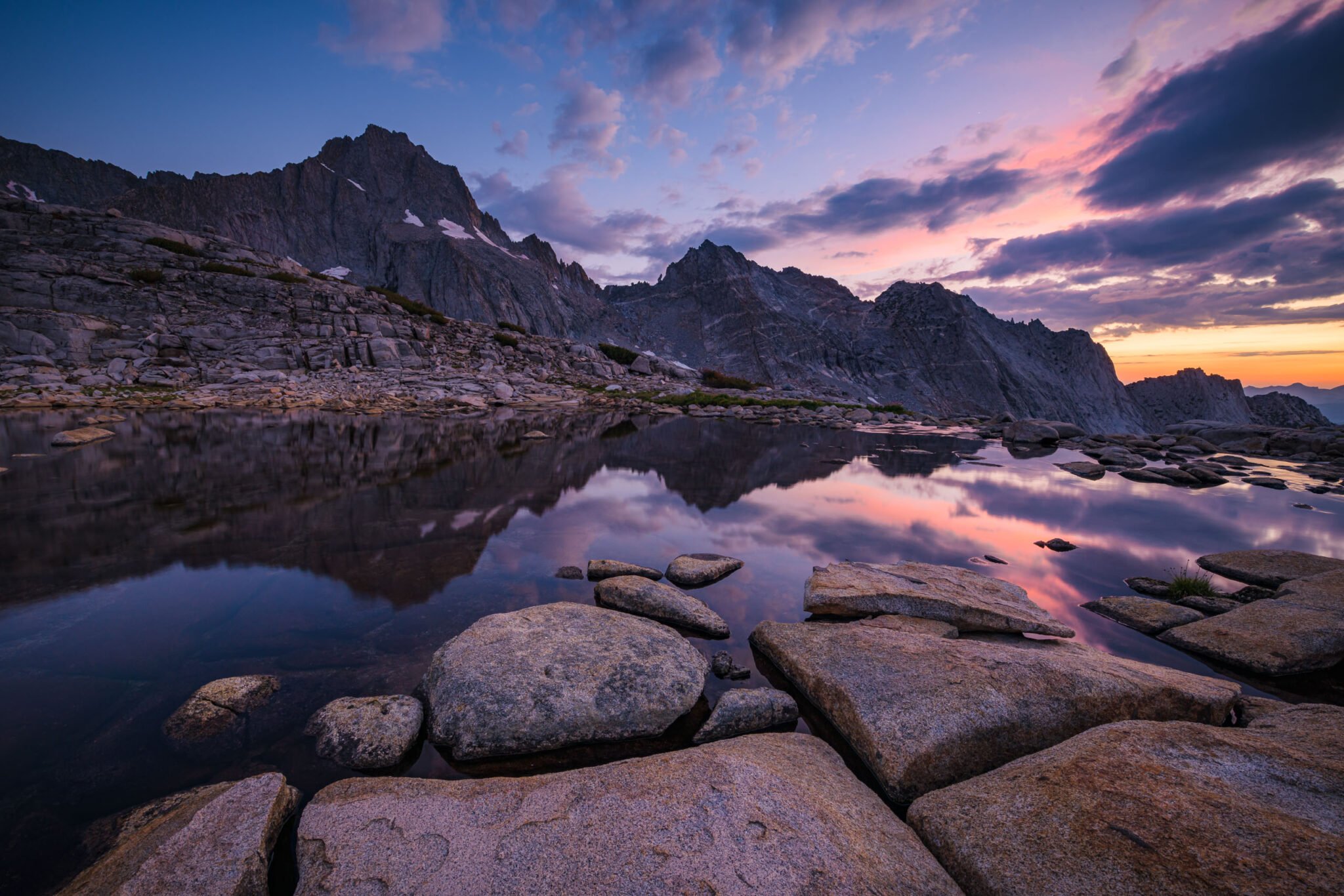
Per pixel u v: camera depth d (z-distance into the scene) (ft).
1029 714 12.10
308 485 36.14
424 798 9.57
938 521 32.99
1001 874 8.16
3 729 11.67
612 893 7.59
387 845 8.47
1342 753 10.32
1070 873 7.88
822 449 65.98
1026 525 32.50
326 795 9.70
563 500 34.73
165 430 59.11
